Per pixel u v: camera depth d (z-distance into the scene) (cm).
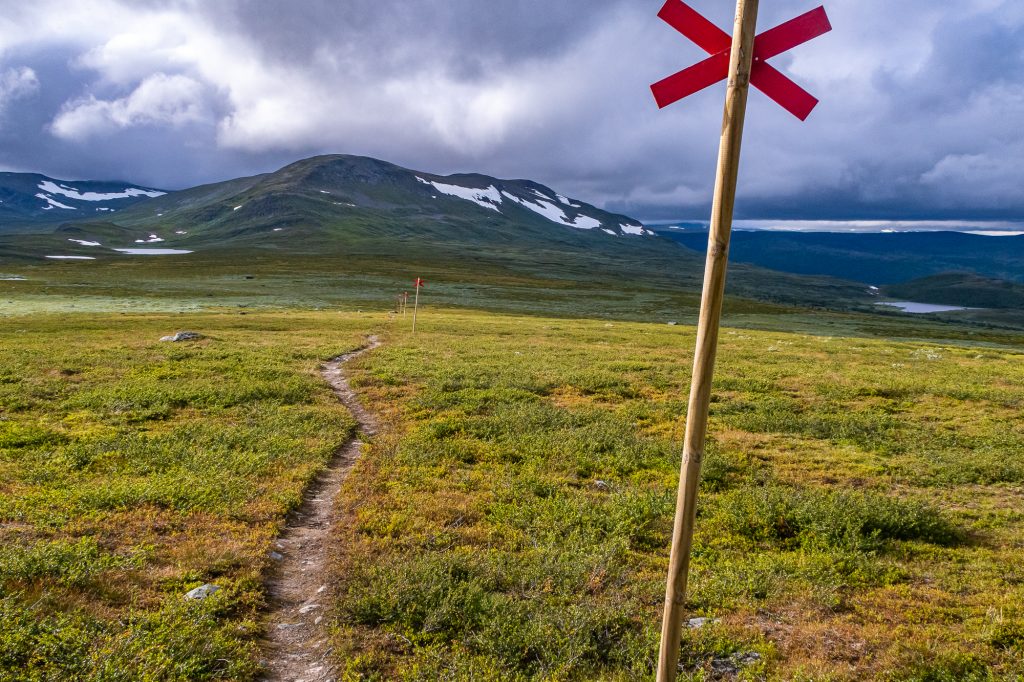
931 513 1309
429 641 829
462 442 1944
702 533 1273
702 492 1541
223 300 9744
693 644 814
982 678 725
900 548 1184
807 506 1327
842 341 5478
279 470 1595
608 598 955
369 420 2352
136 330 5041
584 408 2505
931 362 3922
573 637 820
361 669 757
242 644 788
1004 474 1669
